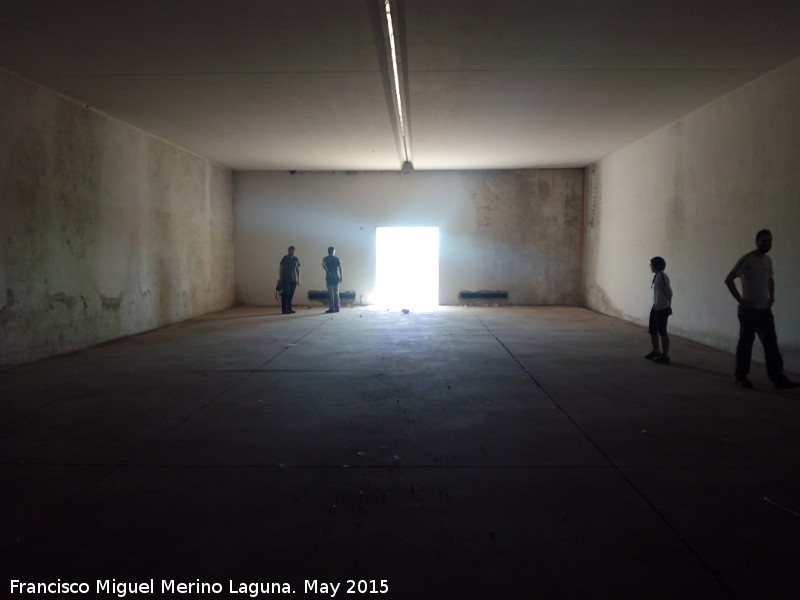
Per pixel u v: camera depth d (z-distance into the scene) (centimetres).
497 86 730
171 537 276
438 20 532
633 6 500
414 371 650
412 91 756
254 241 1462
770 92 668
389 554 260
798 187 620
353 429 443
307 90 748
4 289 653
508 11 511
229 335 936
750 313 565
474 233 1448
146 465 368
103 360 718
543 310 1343
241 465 369
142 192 980
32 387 574
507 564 252
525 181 1436
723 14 515
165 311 1071
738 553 260
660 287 693
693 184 856
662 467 363
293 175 1453
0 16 514
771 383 589
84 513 301
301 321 1131
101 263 855
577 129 977
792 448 397
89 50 598
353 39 575
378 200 1452
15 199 669
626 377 618
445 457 382
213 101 796
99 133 847
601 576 242
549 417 472
